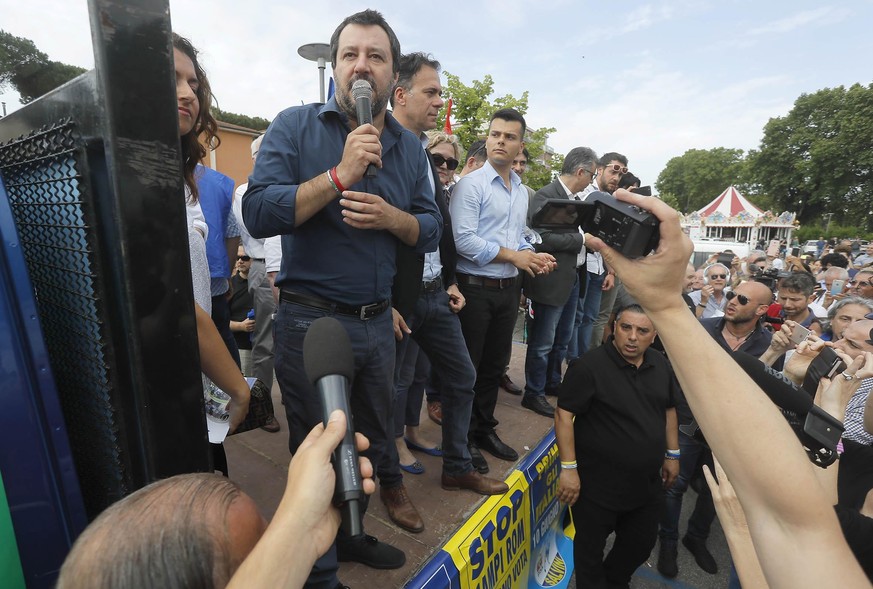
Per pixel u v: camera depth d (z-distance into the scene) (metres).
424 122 2.50
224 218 2.61
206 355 1.27
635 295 0.69
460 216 2.56
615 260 0.70
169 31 0.75
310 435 0.66
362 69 1.50
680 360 0.67
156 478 0.82
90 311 0.82
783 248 26.05
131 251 0.75
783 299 4.20
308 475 0.59
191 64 1.54
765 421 0.61
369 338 1.60
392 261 1.68
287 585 0.52
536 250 3.17
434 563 1.82
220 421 1.34
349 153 1.35
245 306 3.76
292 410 1.59
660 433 2.30
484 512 2.16
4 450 0.79
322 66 6.07
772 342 2.48
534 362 3.39
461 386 2.24
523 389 3.91
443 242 2.30
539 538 2.75
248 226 1.51
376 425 1.73
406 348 2.41
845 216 44.25
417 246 1.72
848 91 42.78
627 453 2.27
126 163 0.72
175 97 0.77
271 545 0.52
